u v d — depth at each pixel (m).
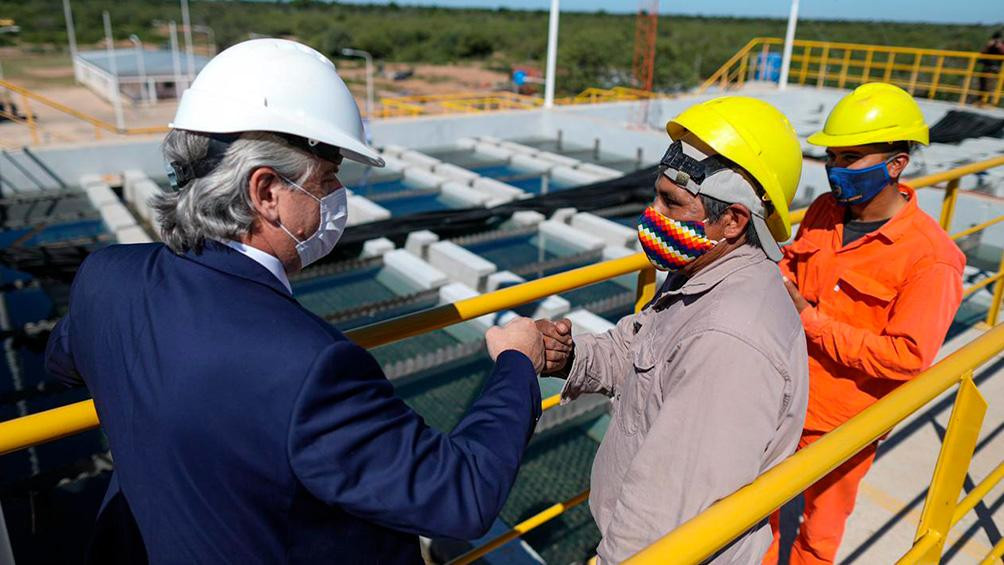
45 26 89.75
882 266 2.04
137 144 12.47
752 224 1.32
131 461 1.00
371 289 8.47
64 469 4.88
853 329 2.01
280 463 0.91
